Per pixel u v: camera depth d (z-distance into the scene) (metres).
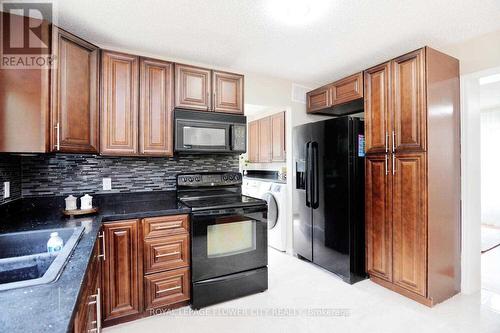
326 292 2.44
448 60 2.29
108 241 1.85
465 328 1.89
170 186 2.63
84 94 1.91
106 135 2.07
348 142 2.59
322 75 3.23
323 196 2.89
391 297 2.33
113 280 1.87
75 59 1.84
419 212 2.17
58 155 2.19
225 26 2.07
